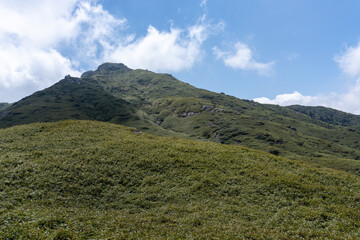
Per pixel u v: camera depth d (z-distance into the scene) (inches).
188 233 697.0
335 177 1296.8
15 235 556.7
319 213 872.9
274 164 1453.0
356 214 870.4
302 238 696.4
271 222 821.9
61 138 1550.2
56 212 747.4
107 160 1286.9
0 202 770.2
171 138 1969.7
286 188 1105.4
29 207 772.0
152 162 1338.6
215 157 1477.6
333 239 688.4
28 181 968.9
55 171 1088.8
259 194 1066.1
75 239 587.5
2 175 974.4
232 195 1061.1
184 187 1115.9
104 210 876.6
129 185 1103.6
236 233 706.8
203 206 956.0
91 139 1590.8
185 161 1386.6
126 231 672.4
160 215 844.6
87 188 1015.6
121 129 1977.1
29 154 1243.2
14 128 1724.9
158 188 1096.2
